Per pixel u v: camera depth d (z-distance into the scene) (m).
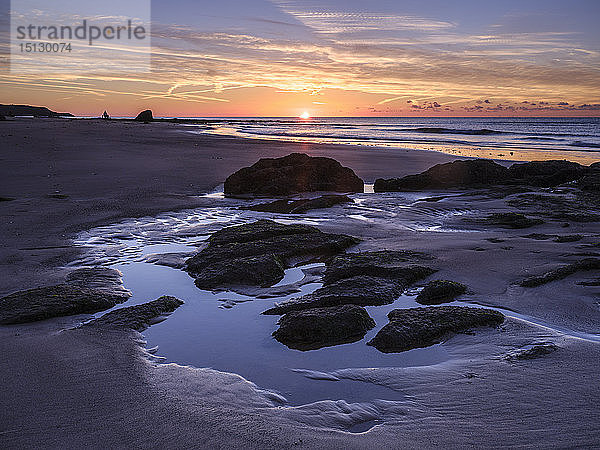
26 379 3.66
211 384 3.62
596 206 11.38
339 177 14.47
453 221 9.95
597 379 3.50
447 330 4.49
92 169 16.56
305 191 13.80
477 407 3.24
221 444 2.87
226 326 4.80
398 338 4.32
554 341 4.19
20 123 44.47
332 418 3.16
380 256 6.77
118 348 4.23
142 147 24.83
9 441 2.91
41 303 5.04
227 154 22.47
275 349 4.30
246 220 9.84
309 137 43.25
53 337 4.44
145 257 7.16
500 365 3.82
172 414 3.19
